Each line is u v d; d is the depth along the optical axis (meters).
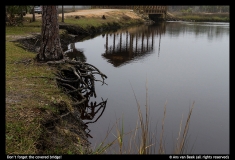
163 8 57.00
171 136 6.26
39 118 4.89
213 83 11.30
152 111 7.96
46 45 9.02
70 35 22.56
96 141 5.74
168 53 18.59
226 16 64.88
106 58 16.28
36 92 6.31
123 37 26.86
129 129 6.51
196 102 8.94
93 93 9.29
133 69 13.52
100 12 40.38
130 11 48.84
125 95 9.38
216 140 6.25
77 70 9.08
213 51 19.62
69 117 6.07
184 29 37.09
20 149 3.98
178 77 12.15
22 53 10.67
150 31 33.19
